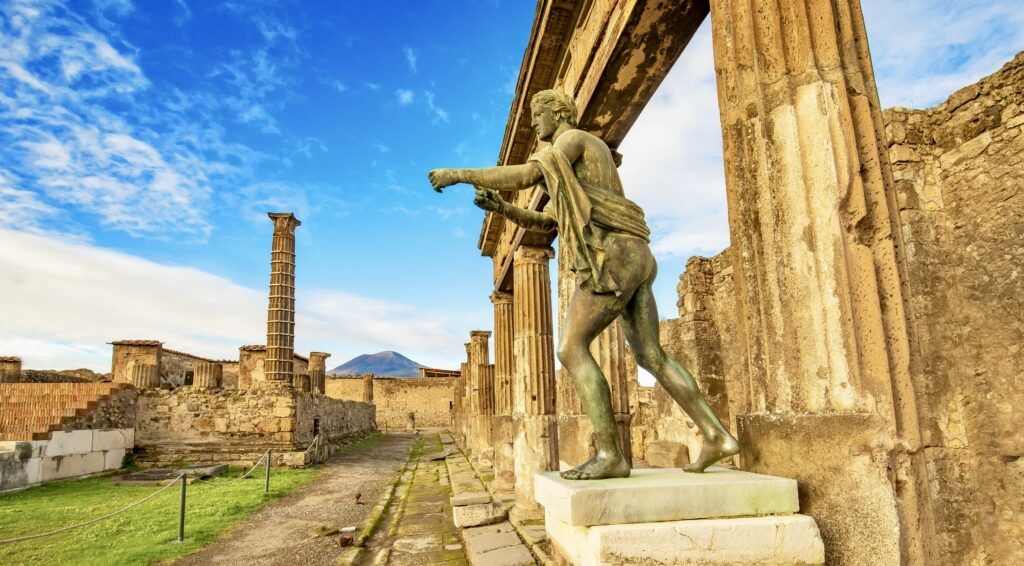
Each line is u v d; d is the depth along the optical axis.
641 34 4.72
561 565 2.73
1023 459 5.08
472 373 22.19
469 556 6.85
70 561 6.80
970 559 5.29
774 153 2.71
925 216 5.93
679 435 11.09
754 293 2.74
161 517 9.32
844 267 2.43
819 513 2.33
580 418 6.59
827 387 2.39
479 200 3.16
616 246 2.79
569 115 3.17
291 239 22.17
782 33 2.78
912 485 2.24
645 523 2.21
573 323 2.82
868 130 2.60
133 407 17.31
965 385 5.55
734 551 2.16
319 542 7.94
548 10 6.18
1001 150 5.48
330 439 23.36
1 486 11.77
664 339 11.63
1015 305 5.27
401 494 12.42
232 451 17.33
